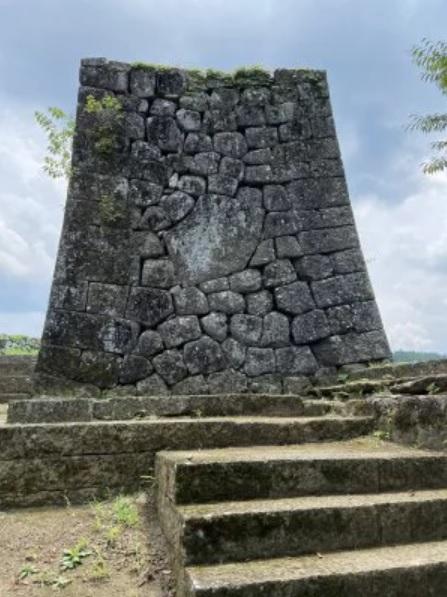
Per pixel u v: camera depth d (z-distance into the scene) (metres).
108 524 3.32
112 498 3.65
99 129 6.76
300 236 6.99
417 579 2.69
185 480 3.03
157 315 6.44
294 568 2.66
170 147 6.93
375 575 2.64
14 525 3.31
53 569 2.90
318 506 2.96
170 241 6.67
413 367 5.96
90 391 6.07
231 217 6.90
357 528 2.98
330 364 6.66
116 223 6.56
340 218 7.12
